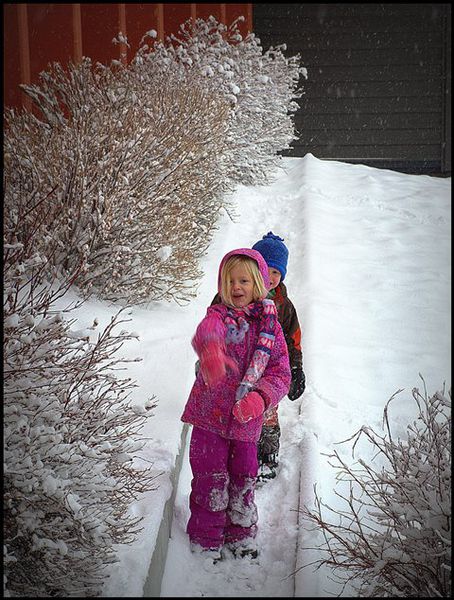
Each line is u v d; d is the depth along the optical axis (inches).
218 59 445.7
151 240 234.4
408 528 130.4
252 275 147.0
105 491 124.6
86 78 297.3
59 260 222.7
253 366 141.3
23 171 221.8
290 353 171.6
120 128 243.0
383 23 798.5
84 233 221.5
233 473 147.8
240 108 452.1
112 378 138.9
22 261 155.2
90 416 132.3
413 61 798.5
